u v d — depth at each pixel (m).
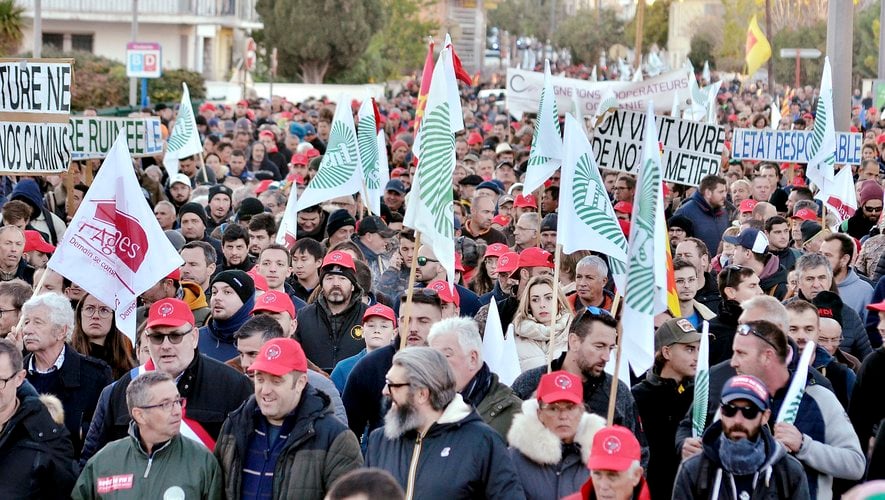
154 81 48.44
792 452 7.20
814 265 10.34
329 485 6.77
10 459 7.21
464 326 7.55
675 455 8.21
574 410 7.00
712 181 15.47
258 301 8.84
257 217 13.35
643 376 9.51
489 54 110.19
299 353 6.87
